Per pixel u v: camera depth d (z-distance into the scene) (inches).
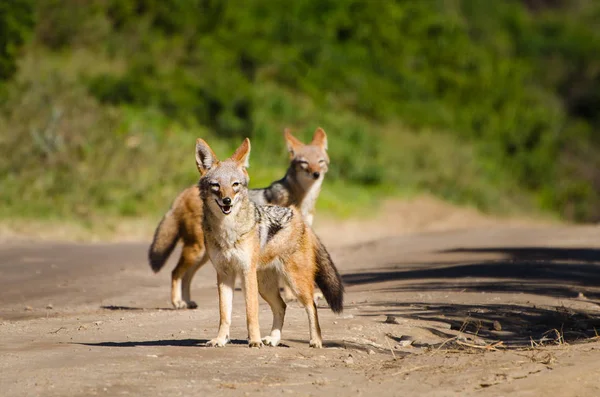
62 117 3757.4
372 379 979.9
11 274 2094.0
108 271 2170.3
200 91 4598.9
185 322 1440.7
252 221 1165.7
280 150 4566.9
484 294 1711.4
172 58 4921.3
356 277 2081.7
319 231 3688.5
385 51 6614.2
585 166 7662.4
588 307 1589.6
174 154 3981.3
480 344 1233.4
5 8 4121.6
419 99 6422.2
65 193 3326.8
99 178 3489.2
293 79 5580.7
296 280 1202.0
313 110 5344.5
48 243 2731.3
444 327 1387.8
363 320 1419.8
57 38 4687.5
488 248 2682.1
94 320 1494.8
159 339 1267.2
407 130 5930.1
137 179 3619.6
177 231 1702.8
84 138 3725.4
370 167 4820.4
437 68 6953.7
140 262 2341.3
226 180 1137.4
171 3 5290.4
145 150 3858.3
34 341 1245.7
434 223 4473.4
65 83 4082.2
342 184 4611.2
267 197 1862.7
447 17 7741.1
